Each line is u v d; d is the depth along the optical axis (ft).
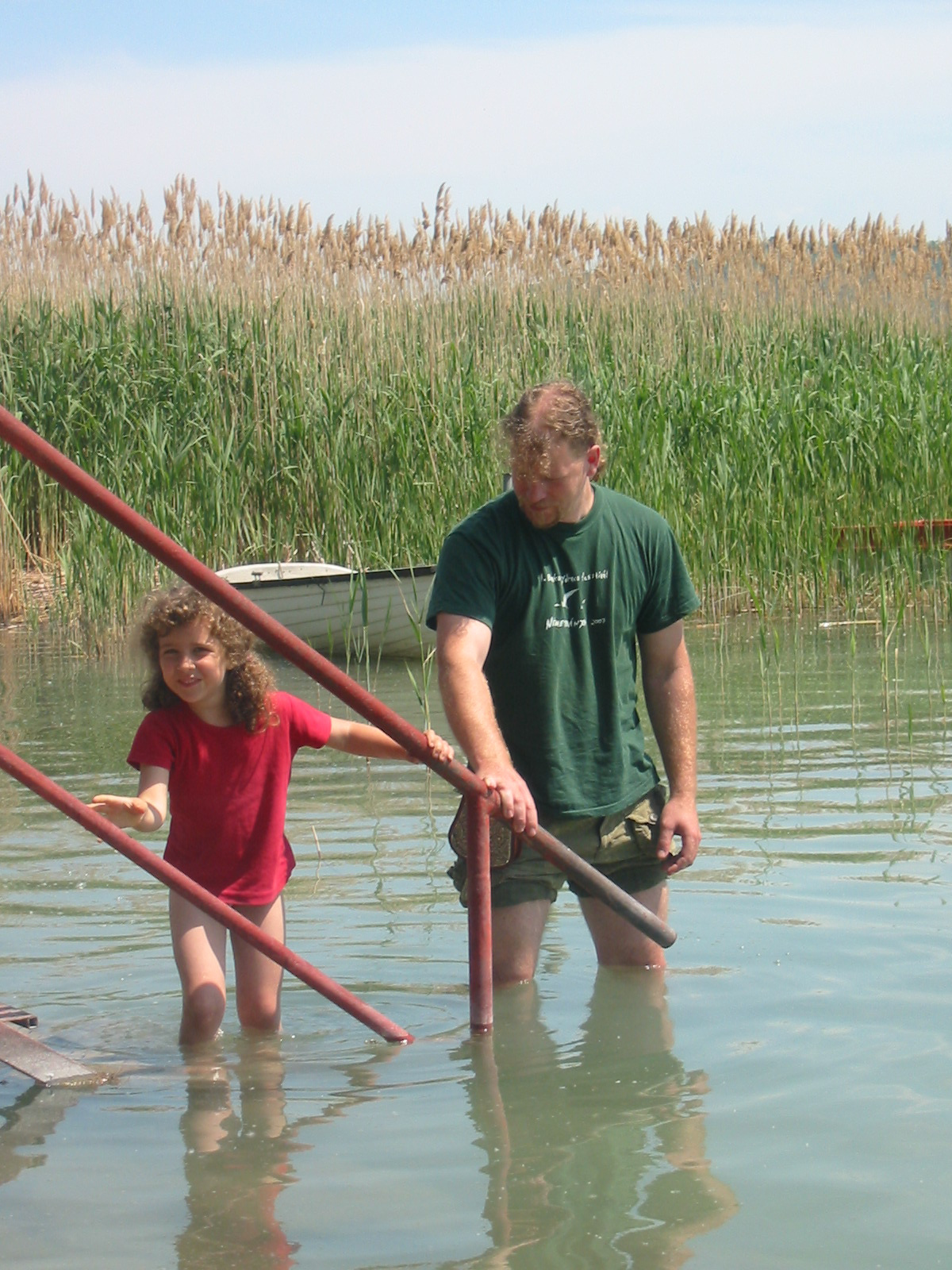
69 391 57.52
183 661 15.62
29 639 48.91
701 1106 12.69
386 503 51.21
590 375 56.39
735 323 66.49
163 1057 14.75
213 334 57.88
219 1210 10.84
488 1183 11.21
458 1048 14.65
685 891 19.79
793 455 51.42
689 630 47.83
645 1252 10.02
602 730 16.88
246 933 14.38
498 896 16.62
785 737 30.53
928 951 16.96
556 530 16.57
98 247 62.03
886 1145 11.71
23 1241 10.40
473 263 61.46
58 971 17.70
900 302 69.92
